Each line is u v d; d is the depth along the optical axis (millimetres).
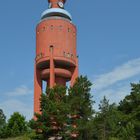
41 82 85625
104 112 63812
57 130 55219
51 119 55375
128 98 74750
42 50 85000
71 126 55906
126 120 68188
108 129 62844
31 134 75188
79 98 58625
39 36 87250
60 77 84188
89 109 58875
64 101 58344
